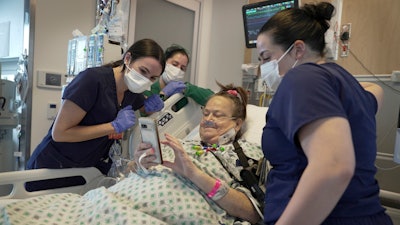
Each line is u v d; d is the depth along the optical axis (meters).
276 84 0.99
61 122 1.50
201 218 1.09
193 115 2.07
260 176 1.22
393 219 1.47
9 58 2.93
